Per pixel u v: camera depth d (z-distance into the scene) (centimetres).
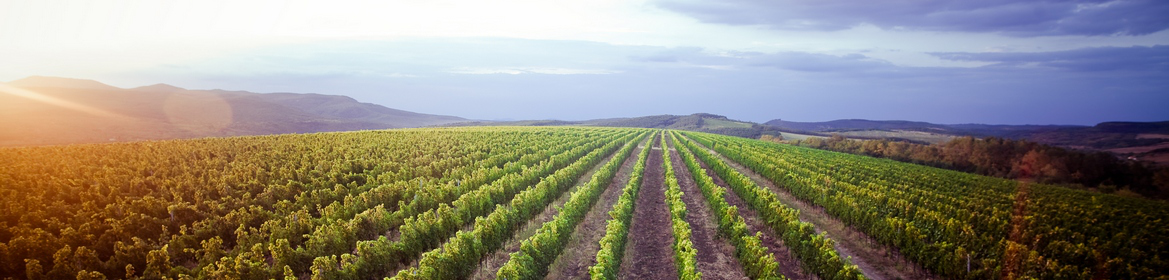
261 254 1908
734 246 2514
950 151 7362
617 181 4931
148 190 3153
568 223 2545
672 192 3384
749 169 6062
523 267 1852
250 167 4006
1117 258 1997
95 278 1702
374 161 4703
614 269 2059
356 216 2353
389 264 2008
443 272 1852
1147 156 5347
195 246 2138
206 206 2814
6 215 2398
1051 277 1873
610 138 10919
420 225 2308
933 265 2080
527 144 7462
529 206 2936
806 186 3656
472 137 8181
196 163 4353
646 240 2778
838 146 10438
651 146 9756
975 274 1917
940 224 2553
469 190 3534
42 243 1931
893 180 4816
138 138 14012
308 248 2047
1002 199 3684
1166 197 4603
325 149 5572
